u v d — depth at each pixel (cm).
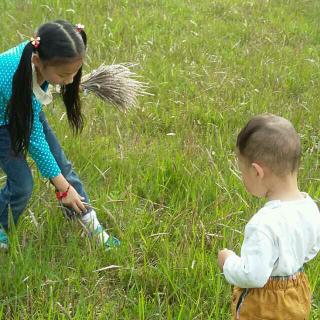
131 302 180
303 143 300
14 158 184
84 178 242
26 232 203
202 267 187
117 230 211
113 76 222
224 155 267
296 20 525
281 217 134
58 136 264
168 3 514
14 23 411
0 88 174
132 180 242
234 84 358
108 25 433
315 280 185
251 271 132
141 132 293
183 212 216
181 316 172
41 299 173
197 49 414
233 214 219
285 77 382
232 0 550
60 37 168
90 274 187
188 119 309
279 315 140
